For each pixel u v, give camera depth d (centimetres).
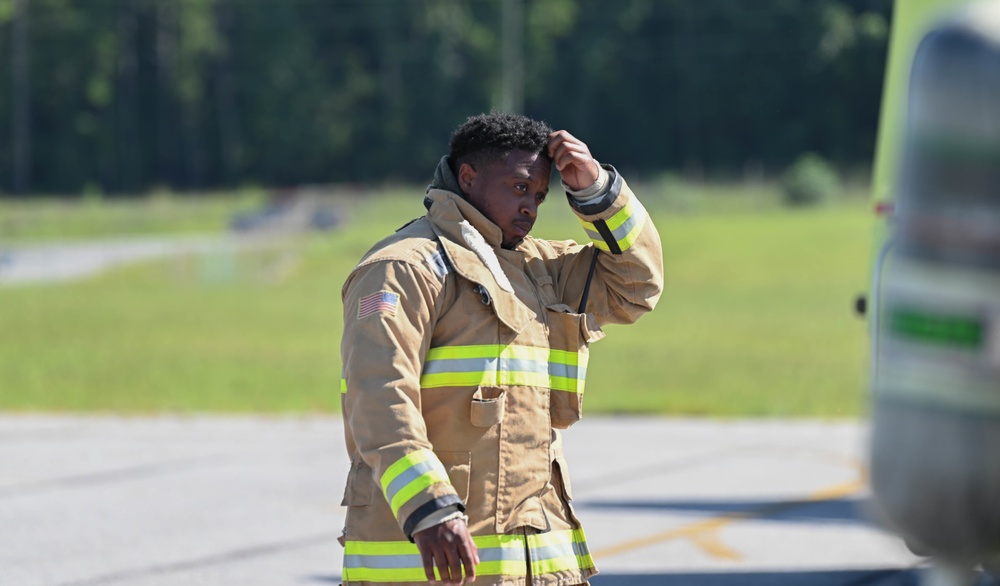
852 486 2191
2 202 17325
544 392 796
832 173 14725
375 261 780
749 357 4478
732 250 9112
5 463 2375
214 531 1827
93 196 19262
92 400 3322
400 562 764
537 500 784
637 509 2000
